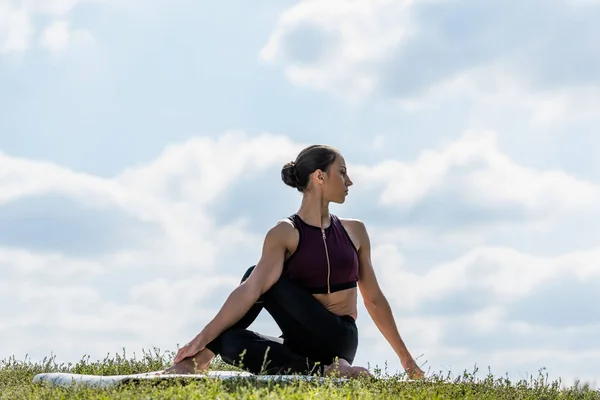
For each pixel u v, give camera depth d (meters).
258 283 6.38
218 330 6.39
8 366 8.06
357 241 6.80
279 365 6.36
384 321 6.97
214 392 4.99
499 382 6.36
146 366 7.89
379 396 5.29
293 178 6.59
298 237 6.44
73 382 5.73
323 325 6.38
